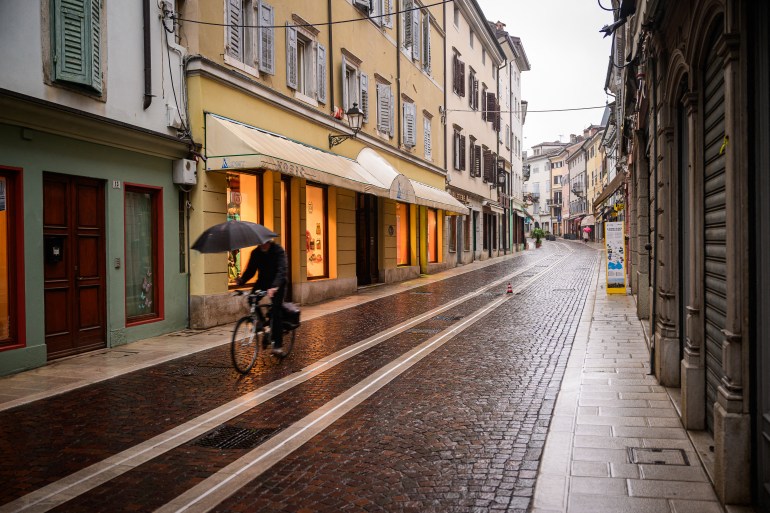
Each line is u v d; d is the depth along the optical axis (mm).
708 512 3762
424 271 25703
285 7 14203
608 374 7543
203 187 11328
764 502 3627
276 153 11844
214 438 5402
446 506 3963
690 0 5039
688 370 5332
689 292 5680
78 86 8680
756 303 3709
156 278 10719
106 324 9484
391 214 22156
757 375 3719
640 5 9398
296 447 5137
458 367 8133
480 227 36719
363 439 5316
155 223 10711
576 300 15664
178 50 11008
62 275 8711
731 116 3736
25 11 7891
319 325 11953
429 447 5086
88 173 9086
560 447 5004
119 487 4355
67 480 4484
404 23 23172
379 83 20609
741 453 3793
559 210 107688
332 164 14852
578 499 3998
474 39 35344
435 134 27625
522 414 5977
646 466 4535
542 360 8484
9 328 7898
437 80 27859
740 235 3766
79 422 5855
